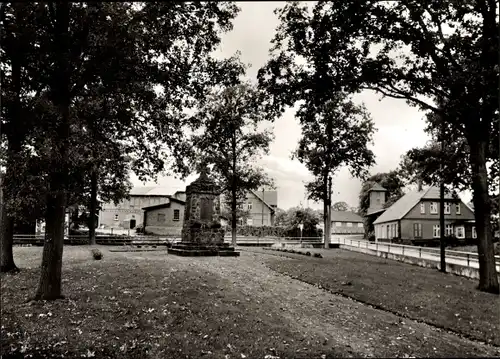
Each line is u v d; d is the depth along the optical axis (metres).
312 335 10.56
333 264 24.58
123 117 13.78
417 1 16.02
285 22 16.75
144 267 18.59
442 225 25.97
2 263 17.62
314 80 16.67
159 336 10.07
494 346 10.80
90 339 9.84
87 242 36.66
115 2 10.94
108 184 33.38
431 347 10.05
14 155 10.72
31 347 9.34
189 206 29.45
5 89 12.00
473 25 17.44
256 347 9.52
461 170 21.16
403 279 19.67
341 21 15.32
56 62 11.62
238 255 27.70
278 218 78.50
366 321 12.18
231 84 14.78
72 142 11.58
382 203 79.38
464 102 16.48
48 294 12.77
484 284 17.94
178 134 16.23
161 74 13.09
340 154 40.16
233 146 37.28
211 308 12.30
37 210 12.44
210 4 12.30
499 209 19.05
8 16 10.71
